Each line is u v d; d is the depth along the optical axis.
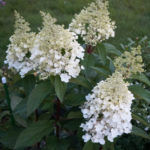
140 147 0.76
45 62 0.53
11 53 0.62
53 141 0.62
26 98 0.60
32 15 1.78
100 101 0.50
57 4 1.98
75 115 0.58
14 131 0.69
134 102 0.80
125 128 0.52
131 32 1.69
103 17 0.71
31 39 0.61
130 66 0.57
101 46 0.72
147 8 2.09
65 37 0.53
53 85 0.54
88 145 0.54
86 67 0.69
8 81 0.89
